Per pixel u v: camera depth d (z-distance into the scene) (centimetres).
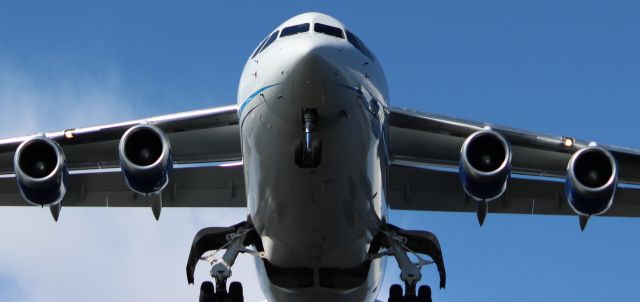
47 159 5391
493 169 5228
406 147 5734
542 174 5878
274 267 5512
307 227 5188
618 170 5619
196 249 5541
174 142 5656
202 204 6006
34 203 5394
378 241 5588
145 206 6103
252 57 5278
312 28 5169
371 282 5628
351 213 5156
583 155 5319
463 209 6031
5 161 5762
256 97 4847
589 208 5331
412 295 5447
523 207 6128
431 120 5491
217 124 5516
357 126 4878
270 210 5156
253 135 4934
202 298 5791
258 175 5050
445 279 5566
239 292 5838
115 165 5862
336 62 4778
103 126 5481
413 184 5975
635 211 6141
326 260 5406
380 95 5094
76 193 6056
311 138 4831
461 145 5666
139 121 5478
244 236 5438
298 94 4694
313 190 5006
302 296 5553
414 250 5666
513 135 5538
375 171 5125
